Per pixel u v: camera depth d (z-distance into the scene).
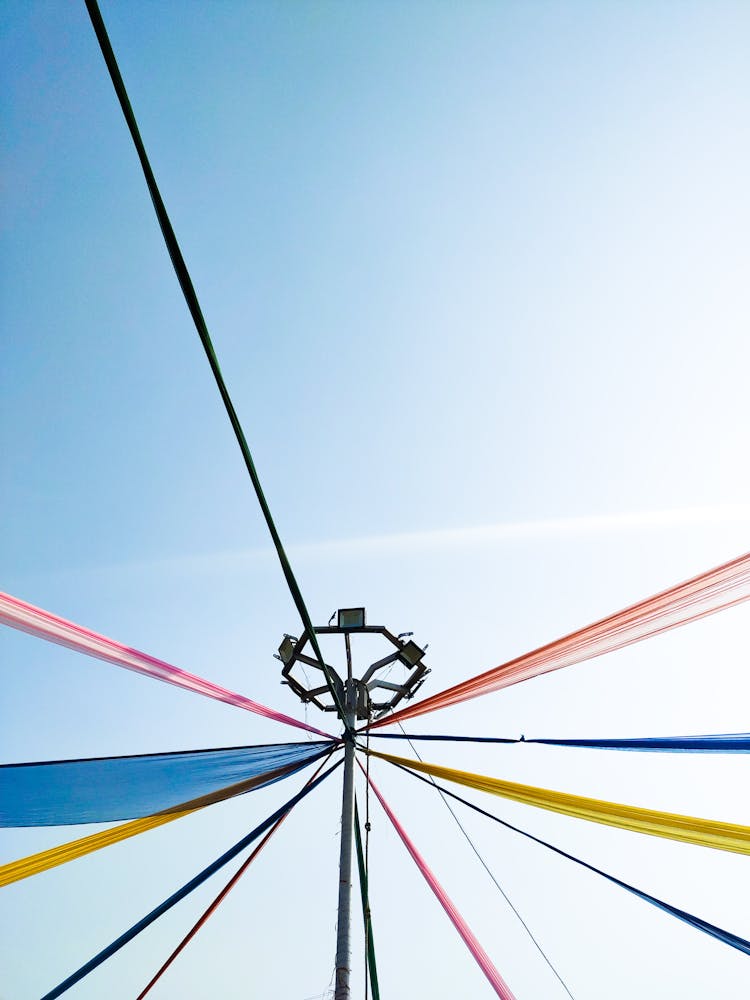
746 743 5.61
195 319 3.14
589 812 6.27
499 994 6.29
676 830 5.90
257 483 3.94
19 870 5.76
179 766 6.24
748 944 5.89
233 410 3.60
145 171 2.71
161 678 5.90
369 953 6.59
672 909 6.25
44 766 5.74
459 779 6.77
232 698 6.45
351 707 7.12
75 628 5.05
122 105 2.56
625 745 6.24
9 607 4.60
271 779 7.10
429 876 6.88
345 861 6.19
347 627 7.18
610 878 6.61
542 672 6.55
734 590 5.19
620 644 6.06
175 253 2.90
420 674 7.27
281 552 4.38
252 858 7.13
